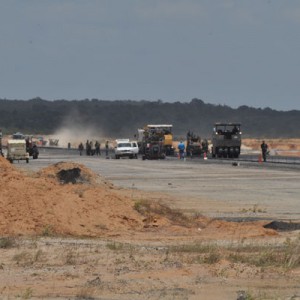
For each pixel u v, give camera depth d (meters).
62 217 65.06
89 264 45.91
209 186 125.38
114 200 72.12
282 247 53.44
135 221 68.81
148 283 39.50
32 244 54.56
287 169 179.38
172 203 94.44
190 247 52.94
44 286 38.81
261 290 37.91
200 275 42.00
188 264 45.84
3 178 69.50
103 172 169.50
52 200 67.31
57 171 108.44
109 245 54.03
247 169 180.62
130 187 121.00
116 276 41.66
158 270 43.66
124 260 47.47
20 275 42.19
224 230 67.44
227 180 140.75
